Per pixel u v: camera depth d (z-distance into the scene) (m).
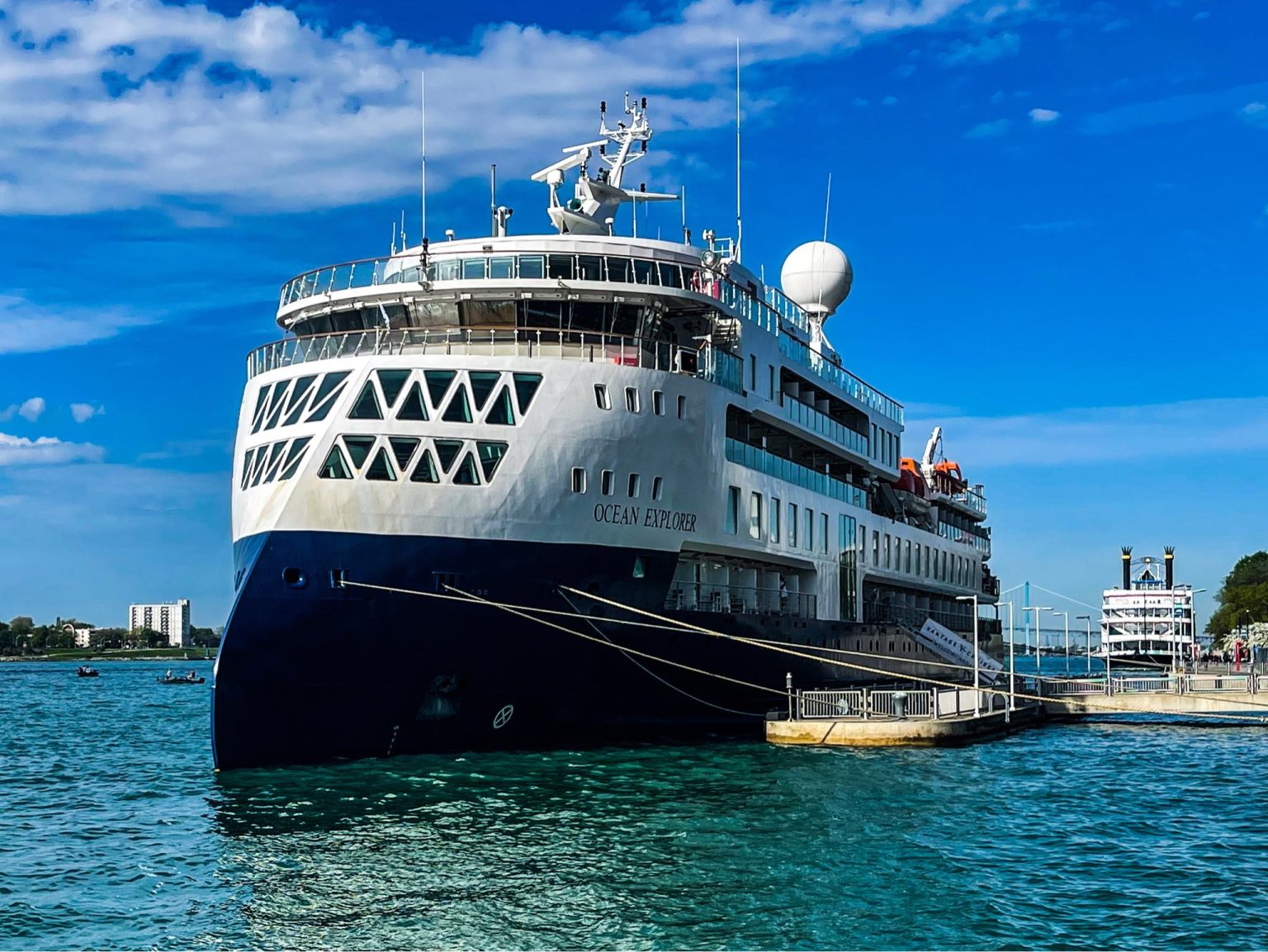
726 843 26.55
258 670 33.22
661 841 26.61
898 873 24.55
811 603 51.78
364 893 22.81
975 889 23.55
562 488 35.84
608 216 46.03
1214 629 155.75
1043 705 60.56
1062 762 41.66
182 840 27.47
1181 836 28.81
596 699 38.56
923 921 21.50
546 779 33.53
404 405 34.38
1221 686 63.16
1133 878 24.73
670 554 39.16
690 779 34.12
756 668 45.34
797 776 35.25
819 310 65.56
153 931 20.91
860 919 21.55
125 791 36.25
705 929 20.86
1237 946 20.47
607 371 37.25
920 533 68.81
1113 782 37.12
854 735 43.06
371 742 35.09
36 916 21.84
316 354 36.91
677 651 40.28
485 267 37.84
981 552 83.25
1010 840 27.94
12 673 186.75
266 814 29.06
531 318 38.47
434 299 38.16
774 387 47.91
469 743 36.72
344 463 33.53
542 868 24.31
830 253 65.75
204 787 36.19
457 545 34.31
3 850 27.14
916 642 61.53
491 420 35.16
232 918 21.48
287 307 40.62
